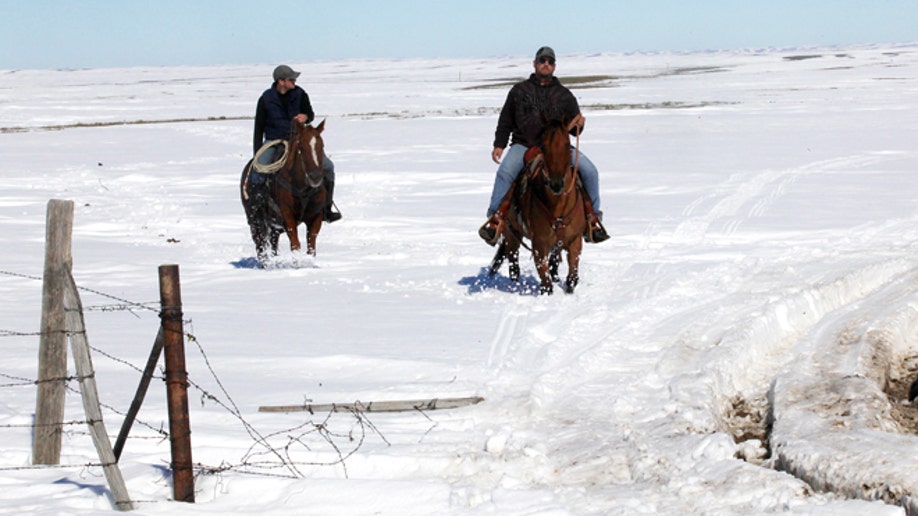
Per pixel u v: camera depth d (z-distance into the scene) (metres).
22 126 46.16
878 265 10.51
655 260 12.56
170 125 44.19
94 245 15.55
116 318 9.93
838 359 7.26
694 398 6.32
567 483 5.08
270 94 13.47
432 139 33.00
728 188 19.89
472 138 33.03
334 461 5.44
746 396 6.92
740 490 4.69
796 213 16.38
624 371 7.32
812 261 11.56
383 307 10.25
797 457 5.11
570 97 10.45
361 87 98.12
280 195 13.05
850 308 8.85
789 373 6.95
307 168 12.66
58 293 5.33
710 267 11.47
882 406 6.02
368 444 5.74
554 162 9.37
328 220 13.92
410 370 7.48
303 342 8.57
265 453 5.56
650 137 31.67
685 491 4.73
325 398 6.73
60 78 181.12
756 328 7.98
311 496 4.88
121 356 8.12
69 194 21.86
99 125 45.88
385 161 26.69
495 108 52.66
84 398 4.75
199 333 9.02
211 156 29.88
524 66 176.75
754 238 14.27
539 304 10.00
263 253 13.65
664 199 18.80
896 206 16.61
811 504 4.44
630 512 4.46
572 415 6.24
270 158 13.14
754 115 40.03
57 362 5.38
